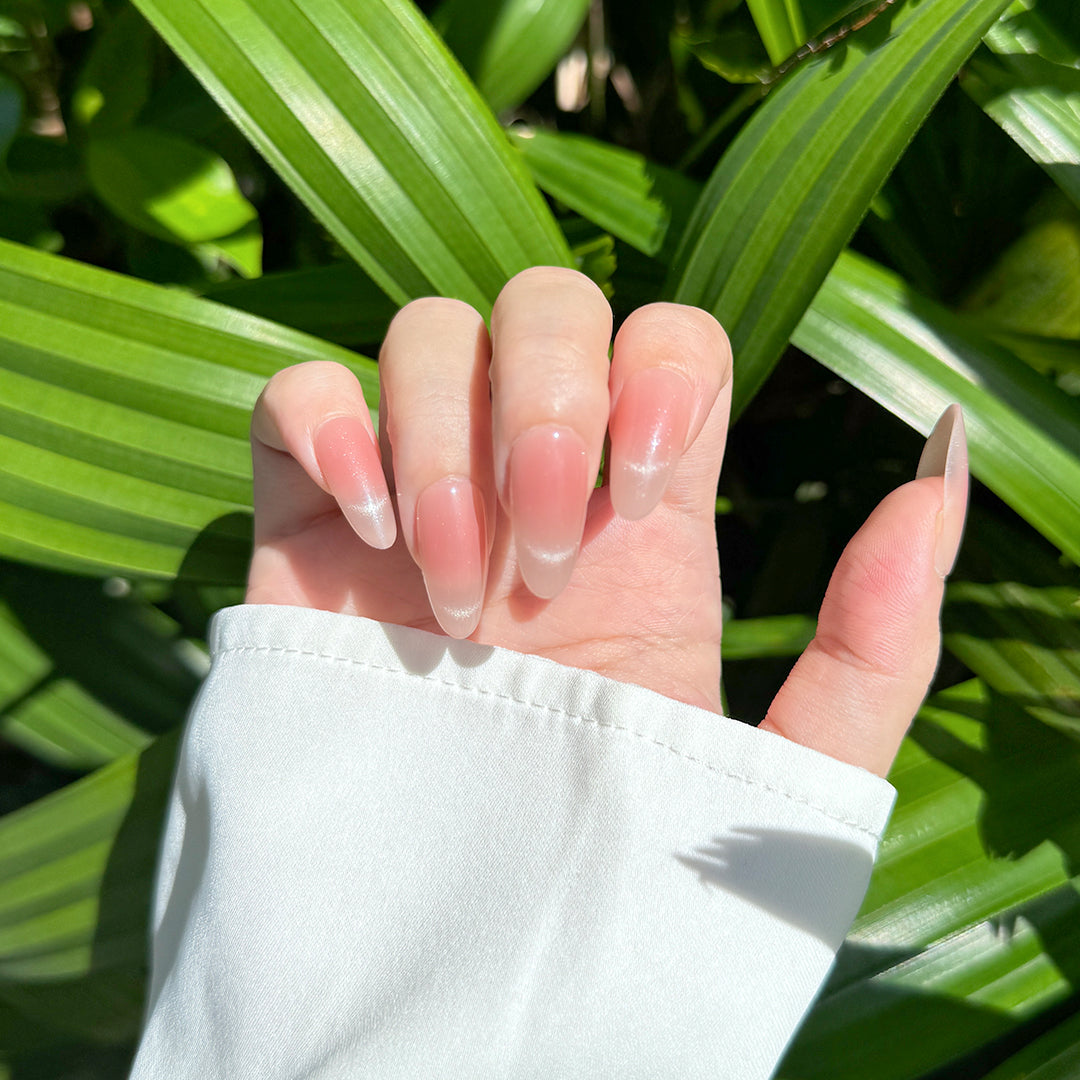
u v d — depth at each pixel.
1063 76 0.30
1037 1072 0.28
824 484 0.41
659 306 0.22
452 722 0.23
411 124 0.29
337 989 0.21
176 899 0.24
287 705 0.23
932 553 0.23
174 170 0.33
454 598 0.21
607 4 0.46
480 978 0.21
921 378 0.30
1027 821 0.30
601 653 0.26
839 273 0.31
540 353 0.21
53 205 0.38
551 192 0.33
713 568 0.26
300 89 0.28
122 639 0.36
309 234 0.40
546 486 0.20
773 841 0.22
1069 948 0.30
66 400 0.30
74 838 0.31
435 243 0.29
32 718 0.35
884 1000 0.30
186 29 0.28
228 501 0.30
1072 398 0.30
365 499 0.22
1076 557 0.29
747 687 0.38
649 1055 0.21
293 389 0.23
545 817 0.22
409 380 0.22
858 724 0.23
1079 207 0.30
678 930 0.21
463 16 0.35
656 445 0.21
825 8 0.32
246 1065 0.21
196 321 0.29
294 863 0.22
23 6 0.36
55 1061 0.37
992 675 0.31
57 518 0.30
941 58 0.27
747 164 0.29
